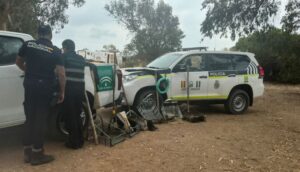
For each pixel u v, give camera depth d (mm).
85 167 5668
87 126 7086
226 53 10688
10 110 6242
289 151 6777
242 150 6746
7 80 6168
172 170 5633
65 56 6344
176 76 9758
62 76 5898
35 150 5754
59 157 6105
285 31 19125
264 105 13180
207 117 9977
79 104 6523
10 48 6312
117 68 7758
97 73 7258
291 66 26047
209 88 10273
